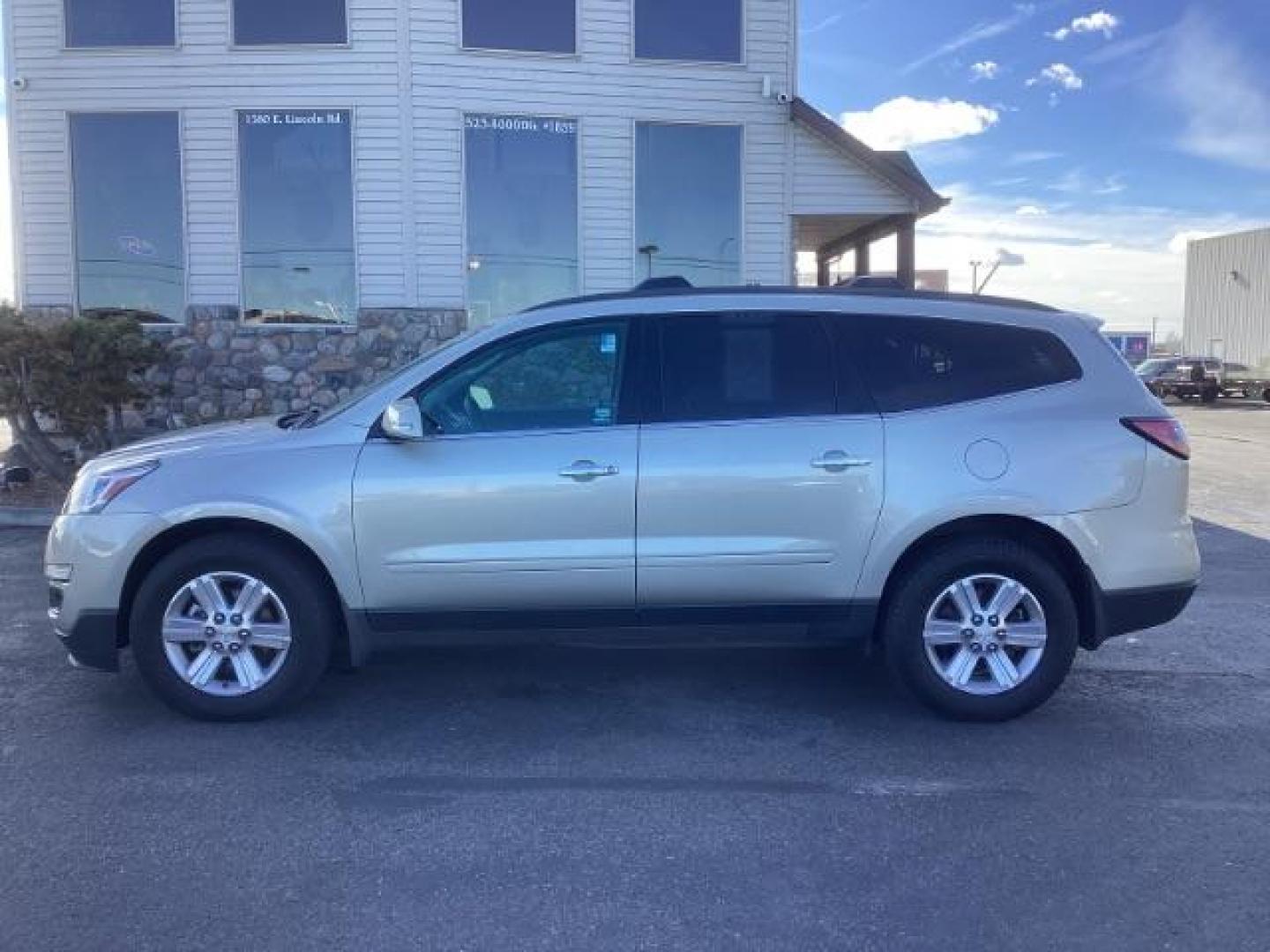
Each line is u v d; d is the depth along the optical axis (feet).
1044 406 16.96
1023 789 14.73
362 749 15.93
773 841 13.16
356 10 42.11
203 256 42.70
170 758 15.53
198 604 16.61
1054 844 13.15
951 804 14.24
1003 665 16.88
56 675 19.19
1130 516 16.79
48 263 42.78
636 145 44.50
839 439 16.60
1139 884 12.17
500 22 43.19
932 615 16.83
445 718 17.22
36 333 35.99
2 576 27.17
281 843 13.01
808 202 45.65
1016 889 12.07
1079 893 11.98
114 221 42.83
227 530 16.72
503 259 43.98
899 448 16.61
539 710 17.62
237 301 42.88
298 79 42.32
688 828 13.48
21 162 42.42
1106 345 17.58
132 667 19.62
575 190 44.24
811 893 11.94
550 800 14.25
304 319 43.37
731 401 16.83
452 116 42.91
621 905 11.65
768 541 16.56
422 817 13.73
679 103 44.55
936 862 12.66
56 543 16.62
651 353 16.98
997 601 16.80
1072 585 17.30
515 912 11.49
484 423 16.72
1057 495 16.58
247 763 15.37
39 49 42.06
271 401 43.14
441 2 42.50
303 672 16.63
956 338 17.28
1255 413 120.37
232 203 42.52
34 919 11.27
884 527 16.56
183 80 42.14
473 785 14.70
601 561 16.46
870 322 17.22
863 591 16.72
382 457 16.42
